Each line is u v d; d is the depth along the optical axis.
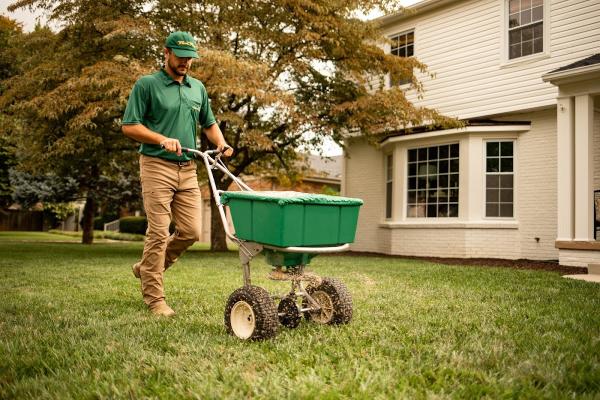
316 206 2.84
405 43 12.66
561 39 9.85
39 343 2.73
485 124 10.40
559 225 8.14
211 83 8.86
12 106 10.18
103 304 3.99
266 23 10.91
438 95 11.88
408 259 10.25
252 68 8.89
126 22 9.06
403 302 4.18
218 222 12.74
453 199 10.92
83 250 12.21
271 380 2.10
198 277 5.92
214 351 2.57
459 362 2.35
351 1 10.38
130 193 18.11
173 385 2.08
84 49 10.18
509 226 10.37
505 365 2.35
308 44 10.69
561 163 8.13
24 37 11.01
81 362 2.38
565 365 2.32
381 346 2.66
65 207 28.72
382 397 1.90
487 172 10.63
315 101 11.55
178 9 10.04
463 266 7.91
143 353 2.51
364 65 11.29
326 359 2.42
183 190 3.70
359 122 10.84
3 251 11.25
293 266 3.08
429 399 1.90
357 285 5.30
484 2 11.02
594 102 8.62
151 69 8.77
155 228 3.58
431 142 11.27
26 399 1.94
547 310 3.83
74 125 8.89
